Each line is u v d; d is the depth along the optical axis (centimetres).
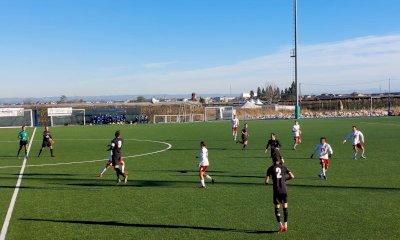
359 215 1080
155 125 5878
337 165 1989
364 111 9412
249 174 1772
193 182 1605
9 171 1973
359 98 12162
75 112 6525
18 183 1638
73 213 1152
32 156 2584
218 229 980
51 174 1864
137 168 2005
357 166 1947
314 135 3688
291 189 1428
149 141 3481
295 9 6278
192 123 6281
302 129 4416
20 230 998
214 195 1354
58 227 1018
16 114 6175
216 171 1862
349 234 922
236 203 1238
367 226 980
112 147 1598
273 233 943
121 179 1698
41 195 1399
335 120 6109
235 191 1416
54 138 3919
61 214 1143
